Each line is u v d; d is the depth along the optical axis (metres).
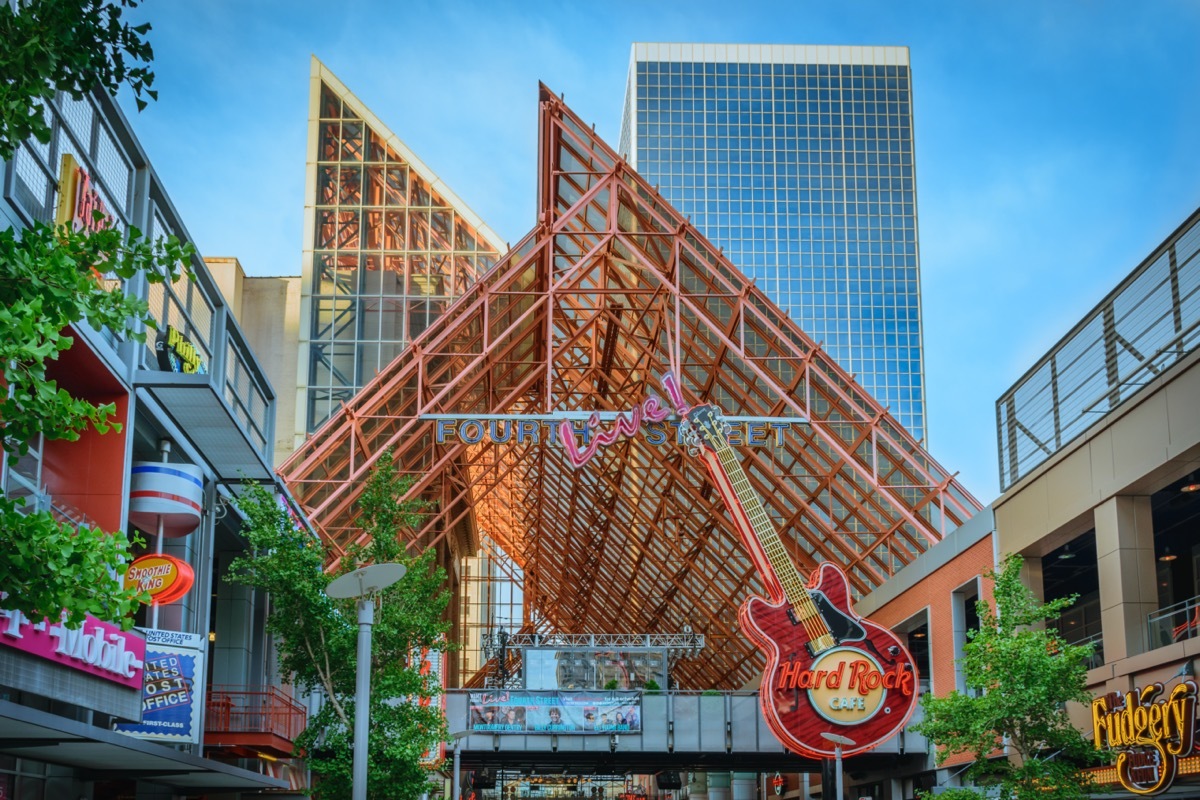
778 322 51.53
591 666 54.78
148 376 25.52
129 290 25.84
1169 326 29.64
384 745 30.70
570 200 57.41
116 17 13.56
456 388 57.56
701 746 49.59
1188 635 28.72
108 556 12.41
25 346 10.96
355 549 32.22
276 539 29.78
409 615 31.53
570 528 84.88
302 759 41.47
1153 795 27.42
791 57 182.62
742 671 74.88
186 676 26.20
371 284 68.12
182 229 29.44
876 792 55.50
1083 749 28.77
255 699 36.16
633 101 180.75
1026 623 29.70
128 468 24.88
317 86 69.38
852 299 175.75
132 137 25.91
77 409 12.10
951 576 43.41
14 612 18.81
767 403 56.19
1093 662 33.47
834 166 179.38
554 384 69.62
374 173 69.31
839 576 45.12
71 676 21.22
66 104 22.61
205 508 31.36
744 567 64.25
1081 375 34.88
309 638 30.83
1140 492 30.77
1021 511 37.12
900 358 174.38
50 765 24.73
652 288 56.84
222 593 36.34
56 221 22.05
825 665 44.00
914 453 50.41
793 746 43.34
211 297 32.94
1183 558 37.44
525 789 147.25
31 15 12.48
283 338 69.00
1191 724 25.34
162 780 29.16
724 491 47.47
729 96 181.12
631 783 141.62
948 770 45.00
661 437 50.38
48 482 24.22
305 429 66.12
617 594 88.81
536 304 52.84
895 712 43.81
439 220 68.81
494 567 120.06
